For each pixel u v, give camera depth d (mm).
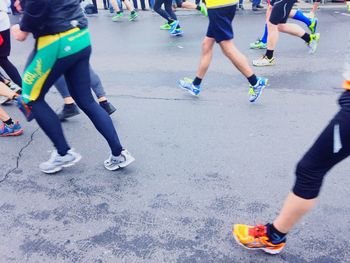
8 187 3186
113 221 2748
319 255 2391
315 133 3873
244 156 3496
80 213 2844
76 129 4113
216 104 4613
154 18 9891
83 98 2990
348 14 9375
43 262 2422
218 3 3963
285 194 2967
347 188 2984
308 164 1936
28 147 3803
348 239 2504
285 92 4926
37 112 2988
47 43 2627
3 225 2752
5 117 3920
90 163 3473
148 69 6016
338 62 6031
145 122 4207
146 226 2688
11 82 5113
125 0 9562
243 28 8383
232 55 4258
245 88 5102
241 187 3062
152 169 3338
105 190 3088
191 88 4785
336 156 1851
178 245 2512
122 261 2398
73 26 2695
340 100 1858
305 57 6348
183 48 7125
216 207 2850
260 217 2732
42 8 2473
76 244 2555
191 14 10141
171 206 2877
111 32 8578
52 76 2816
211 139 3807
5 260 2445
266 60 5957
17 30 2732
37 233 2666
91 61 6516
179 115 4352
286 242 2488
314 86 5102
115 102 4766
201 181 3154
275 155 3498
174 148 3662
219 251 2451
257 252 2426
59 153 3225
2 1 4520
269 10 6469
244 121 4160
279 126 4035
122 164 3273
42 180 3256
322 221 2656
